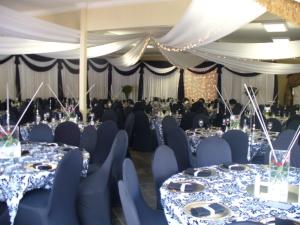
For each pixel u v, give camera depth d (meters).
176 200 2.05
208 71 12.81
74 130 4.54
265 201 2.05
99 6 6.12
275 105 10.16
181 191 2.21
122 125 7.70
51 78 10.49
